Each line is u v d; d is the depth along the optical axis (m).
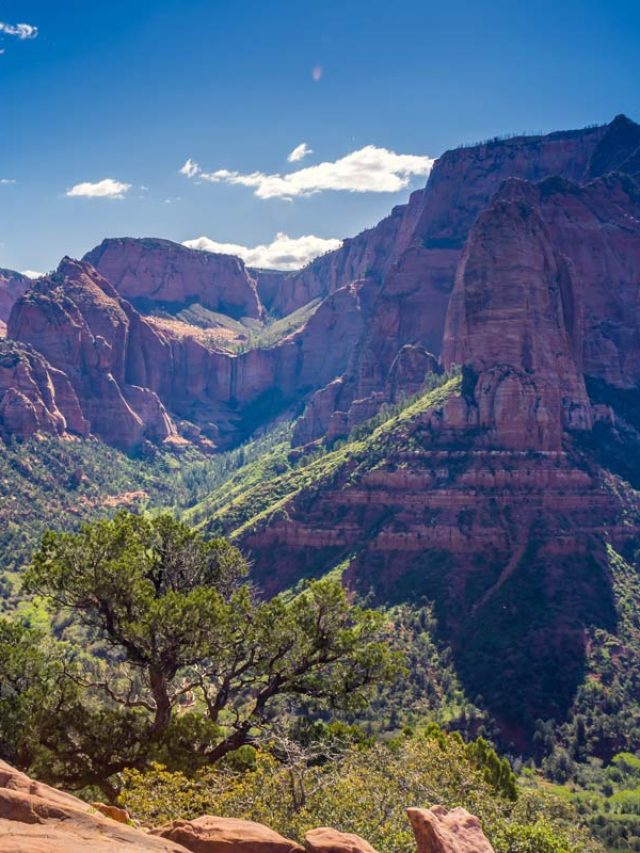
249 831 21.19
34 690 41.12
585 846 39.50
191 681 48.09
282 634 45.09
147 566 46.84
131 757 42.22
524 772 96.44
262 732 44.44
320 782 32.25
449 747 40.22
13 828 16.78
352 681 46.72
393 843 28.31
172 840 20.73
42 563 43.94
